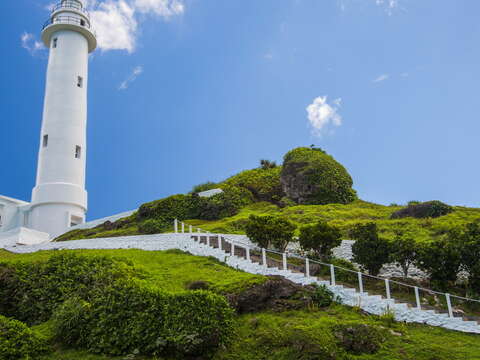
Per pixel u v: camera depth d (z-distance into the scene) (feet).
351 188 131.34
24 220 152.05
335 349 46.70
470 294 61.16
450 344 49.55
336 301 58.75
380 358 46.39
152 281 61.36
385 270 71.97
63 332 50.67
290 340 47.78
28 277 63.67
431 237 81.82
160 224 107.34
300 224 100.73
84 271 62.44
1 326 48.49
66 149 137.49
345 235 87.56
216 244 78.84
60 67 144.25
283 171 134.41
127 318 50.16
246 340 49.47
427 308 57.21
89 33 151.23
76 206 136.98
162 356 46.78
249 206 129.08
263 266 66.90
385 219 101.76
